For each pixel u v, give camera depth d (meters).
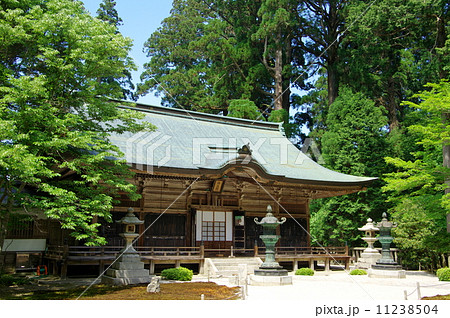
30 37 14.43
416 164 23.31
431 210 23.77
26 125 14.06
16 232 22.55
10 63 16.19
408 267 29.59
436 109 21.56
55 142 13.34
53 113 15.41
